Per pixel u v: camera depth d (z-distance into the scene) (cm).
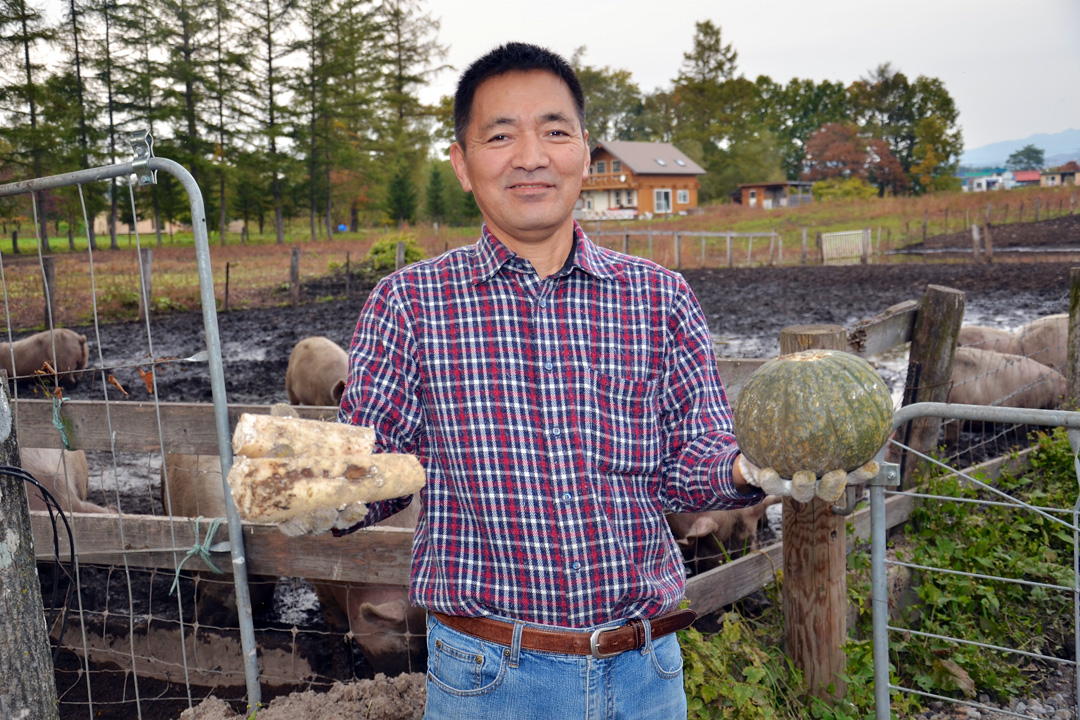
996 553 448
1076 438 273
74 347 1087
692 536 427
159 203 5334
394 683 312
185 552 345
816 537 345
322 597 421
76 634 428
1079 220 3378
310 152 5841
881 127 11106
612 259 195
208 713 310
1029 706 375
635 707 187
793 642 359
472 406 183
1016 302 1523
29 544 217
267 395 1020
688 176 7044
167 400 998
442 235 4647
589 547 181
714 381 199
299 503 145
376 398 186
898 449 503
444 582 185
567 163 184
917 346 499
